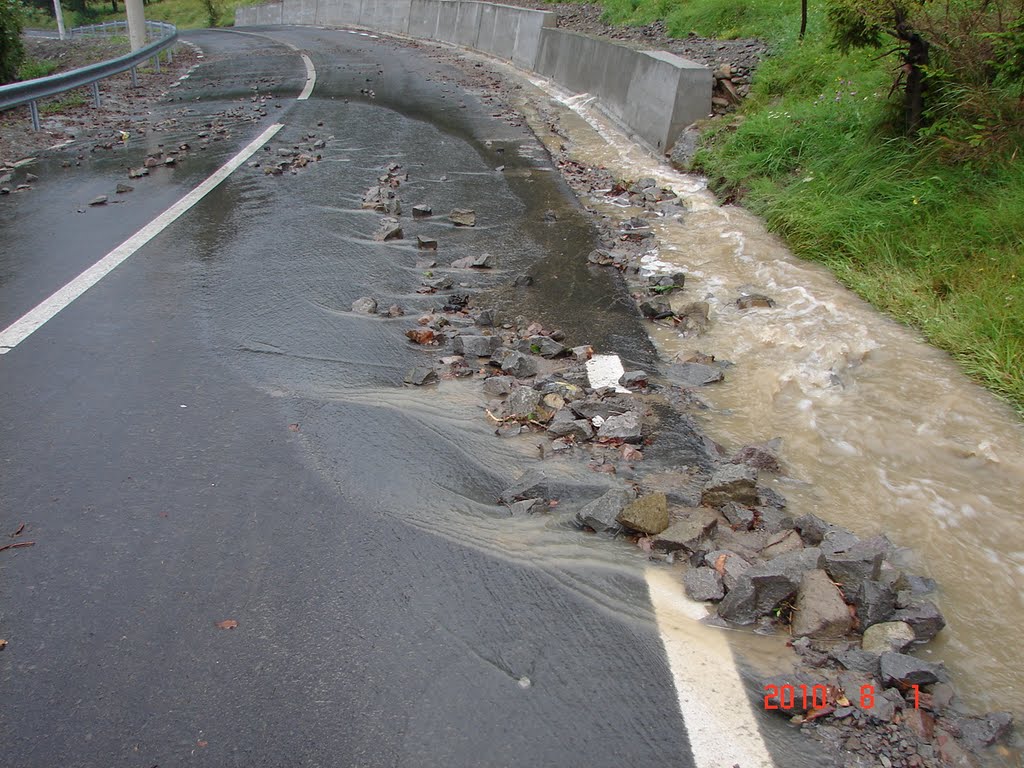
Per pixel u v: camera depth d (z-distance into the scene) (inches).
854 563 127.5
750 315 250.7
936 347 225.8
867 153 321.1
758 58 510.0
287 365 209.5
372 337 229.0
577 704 109.7
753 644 121.0
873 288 259.0
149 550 139.9
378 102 639.1
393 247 308.5
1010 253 245.8
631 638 121.6
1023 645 123.0
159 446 170.9
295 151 465.1
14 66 725.9
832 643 120.5
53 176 413.7
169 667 116.0
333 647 119.6
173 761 101.7
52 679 114.0
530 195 386.9
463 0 1092.5
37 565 136.3
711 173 404.8
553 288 273.3
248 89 720.3
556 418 184.2
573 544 143.5
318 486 158.1
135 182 400.2
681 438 180.7
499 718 107.5
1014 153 278.8
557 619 125.3
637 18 768.3
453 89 713.6
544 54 795.4
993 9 291.4
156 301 250.2
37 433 175.6
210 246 304.0
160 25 1155.9
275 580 132.9
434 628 123.2
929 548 146.0
